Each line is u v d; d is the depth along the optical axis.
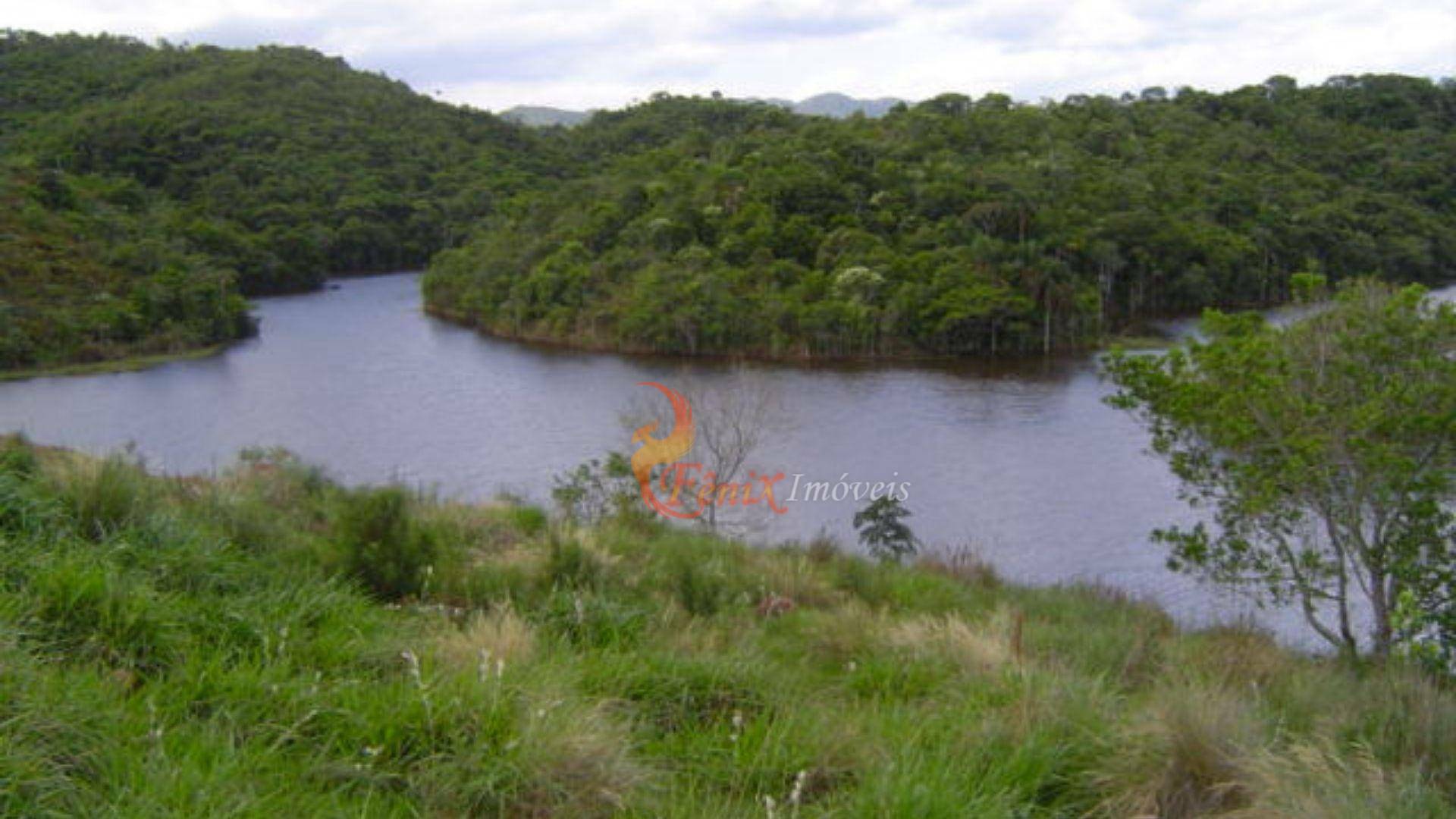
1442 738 4.97
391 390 56.84
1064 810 4.14
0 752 3.05
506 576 8.21
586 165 180.25
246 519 8.10
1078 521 30.06
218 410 51.38
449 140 179.88
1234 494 12.66
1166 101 151.00
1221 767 4.25
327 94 194.00
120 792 3.09
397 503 8.04
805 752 4.32
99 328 69.44
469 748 3.86
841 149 104.44
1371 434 11.27
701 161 112.69
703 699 5.10
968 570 14.07
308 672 4.50
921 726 4.84
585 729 4.08
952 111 136.00
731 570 10.35
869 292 69.62
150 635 4.41
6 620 3.99
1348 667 8.86
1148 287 86.44
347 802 3.49
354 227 134.25
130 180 128.88
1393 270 96.38
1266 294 90.75
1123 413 46.75
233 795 3.24
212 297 77.88
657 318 70.44
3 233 84.56
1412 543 10.89
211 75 194.38
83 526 5.78
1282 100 153.88
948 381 57.09
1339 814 3.74
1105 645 7.81
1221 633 9.91
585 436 43.94
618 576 8.78
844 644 7.29
